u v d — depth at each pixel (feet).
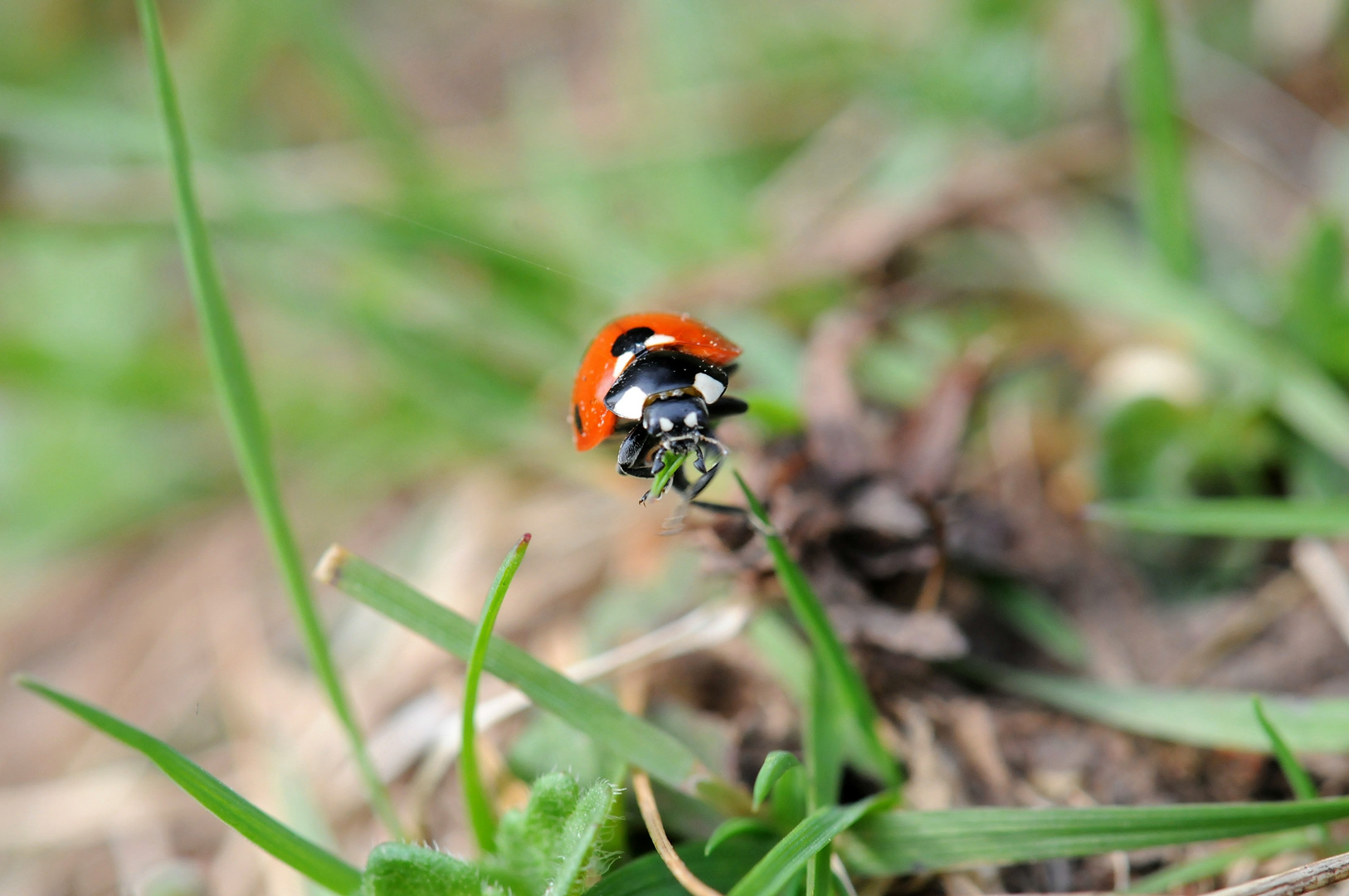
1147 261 0.43
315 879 0.36
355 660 0.42
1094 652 0.39
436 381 0.44
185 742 0.42
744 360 0.42
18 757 0.43
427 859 0.35
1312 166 0.45
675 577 0.40
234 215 0.45
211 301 0.38
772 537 0.37
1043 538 0.40
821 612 0.37
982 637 0.39
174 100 0.38
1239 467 0.40
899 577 0.39
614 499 0.42
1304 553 0.39
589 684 0.39
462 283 0.45
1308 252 0.40
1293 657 0.39
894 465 0.39
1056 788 0.38
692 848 0.36
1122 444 0.41
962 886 0.37
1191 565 0.40
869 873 0.36
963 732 0.38
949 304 0.43
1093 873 0.37
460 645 0.36
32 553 0.45
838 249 0.44
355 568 0.36
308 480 0.45
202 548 0.45
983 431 0.41
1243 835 0.36
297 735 0.41
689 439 0.38
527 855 0.35
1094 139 0.45
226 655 0.43
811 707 0.37
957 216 0.44
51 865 0.40
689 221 0.45
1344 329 0.40
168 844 0.40
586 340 0.44
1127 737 0.38
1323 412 0.40
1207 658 0.39
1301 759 0.38
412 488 0.44
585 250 0.45
